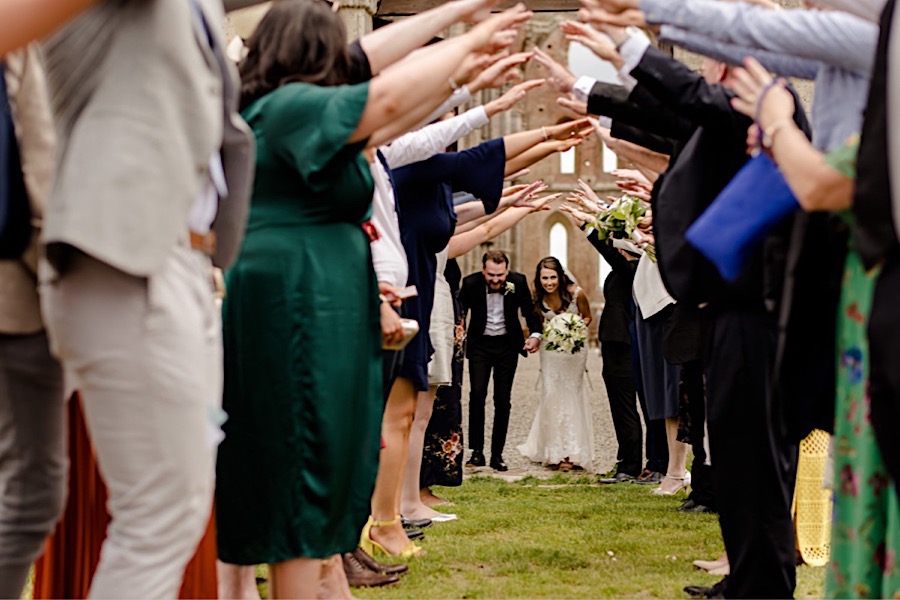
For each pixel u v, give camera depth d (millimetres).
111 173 2531
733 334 3793
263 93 3416
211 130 2646
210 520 3523
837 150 2801
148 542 2660
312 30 3420
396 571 4828
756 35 3250
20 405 3086
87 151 2559
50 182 2896
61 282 2635
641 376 8547
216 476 3375
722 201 3139
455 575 4871
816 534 5258
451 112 5883
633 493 7949
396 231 4391
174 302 2666
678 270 3893
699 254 3850
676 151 4297
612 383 8922
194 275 2775
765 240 3217
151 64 2598
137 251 2531
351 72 3662
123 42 2605
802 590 4617
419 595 4449
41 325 3043
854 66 3113
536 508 7012
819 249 3061
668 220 3969
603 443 12195
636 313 7922
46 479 3150
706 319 3977
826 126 3285
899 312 2520
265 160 3340
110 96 2588
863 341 2852
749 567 3771
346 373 3342
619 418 8906
